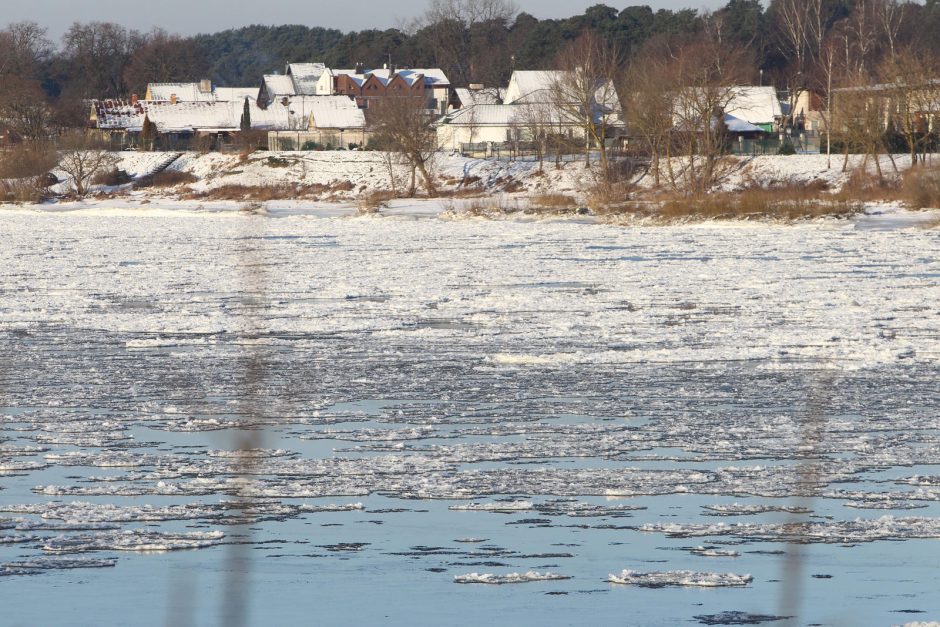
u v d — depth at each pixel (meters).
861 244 133.12
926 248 126.38
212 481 35.38
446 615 24.41
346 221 192.50
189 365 57.25
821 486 34.78
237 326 70.94
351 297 86.06
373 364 57.41
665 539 29.95
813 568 27.44
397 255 123.69
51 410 46.34
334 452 39.38
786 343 62.75
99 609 24.67
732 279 96.88
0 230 172.50
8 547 29.22
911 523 30.95
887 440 40.50
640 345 63.00
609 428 42.81
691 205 184.62
